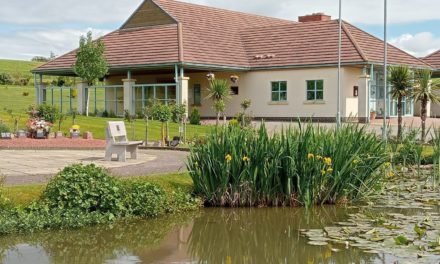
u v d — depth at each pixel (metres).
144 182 11.59
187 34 39.66
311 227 10.43
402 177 16.00
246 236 9.92
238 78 40.91
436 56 46.41
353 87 37.62
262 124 12.40
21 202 10.45
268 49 41.03
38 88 44.56
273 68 39.22
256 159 12.11
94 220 10.47
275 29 42.53
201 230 10.33
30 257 8.50
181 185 12.57
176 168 15.62
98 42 39.12
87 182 10.83
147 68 38.28
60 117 27.94
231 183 12.20
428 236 9.33
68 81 57.31
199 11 43.94
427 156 18.19
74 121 31.00
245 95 40.78
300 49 39.44
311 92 38.12
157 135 28.61
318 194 12.35
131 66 38.38
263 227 10.52
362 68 37.16
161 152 21.36
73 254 8.70
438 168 15.62
